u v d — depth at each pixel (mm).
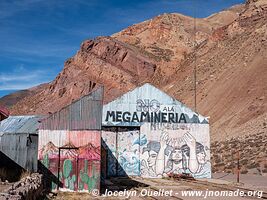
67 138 25484
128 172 39656
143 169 39531
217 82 92562
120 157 39844
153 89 40656
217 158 49344
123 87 120000
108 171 39469
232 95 81500
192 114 40531
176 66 129000
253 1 119500
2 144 32688
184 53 137250
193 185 29953
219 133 70875
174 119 40312
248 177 35062
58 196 22875
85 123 25562
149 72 127000
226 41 114375
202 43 133375
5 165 32062
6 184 25031
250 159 43562
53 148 25406
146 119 40125
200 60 116500
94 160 25125
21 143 31844
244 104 74875
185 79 110812
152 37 154875
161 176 39406
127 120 39938
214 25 182500
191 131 40250
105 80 123875
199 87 98562
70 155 25359
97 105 25781
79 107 25750
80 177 25047
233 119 72375
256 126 62531
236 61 94500
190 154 39906
